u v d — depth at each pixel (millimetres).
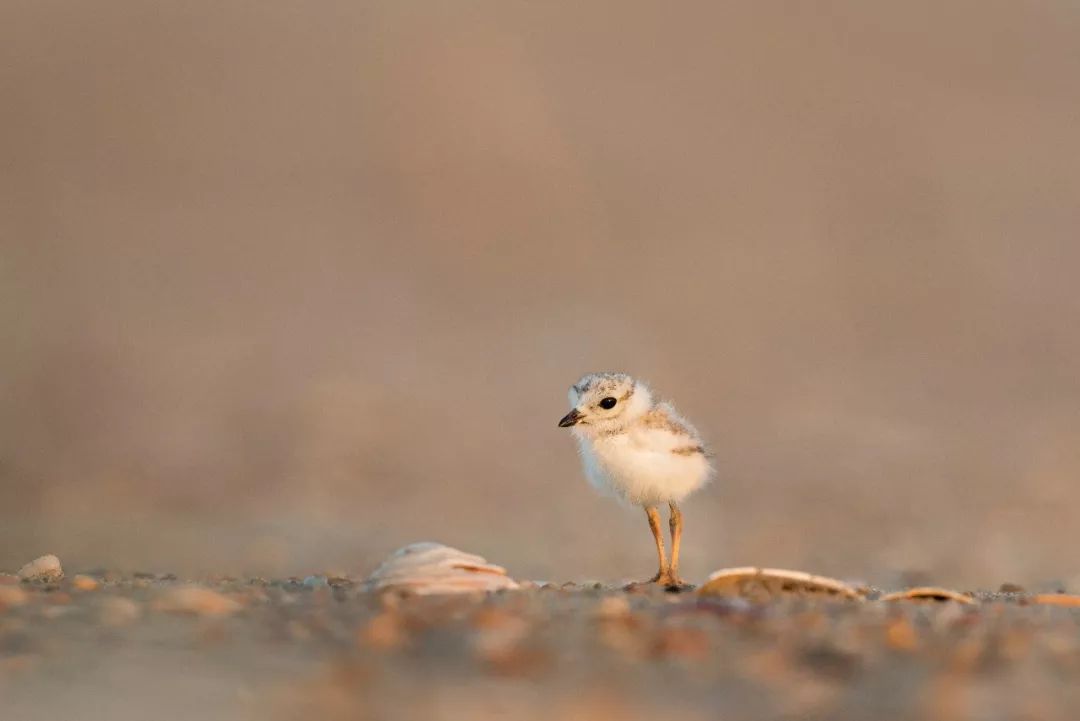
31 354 17453
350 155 29203
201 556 10125
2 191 25391
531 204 27156
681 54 36406
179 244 23844
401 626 5266
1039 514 12719
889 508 12852
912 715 4379
